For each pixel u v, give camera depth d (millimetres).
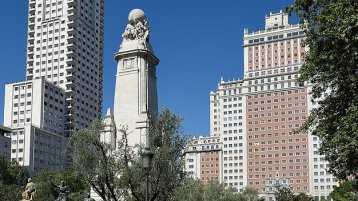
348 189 107562
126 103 86938
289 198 149875
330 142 38031
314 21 37906
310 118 41531
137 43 90250
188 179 65375
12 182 112438
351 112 34438
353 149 35062
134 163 44062
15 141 176125
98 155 43812
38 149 178500
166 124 45656
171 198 45531
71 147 45656
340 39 33750
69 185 103438
